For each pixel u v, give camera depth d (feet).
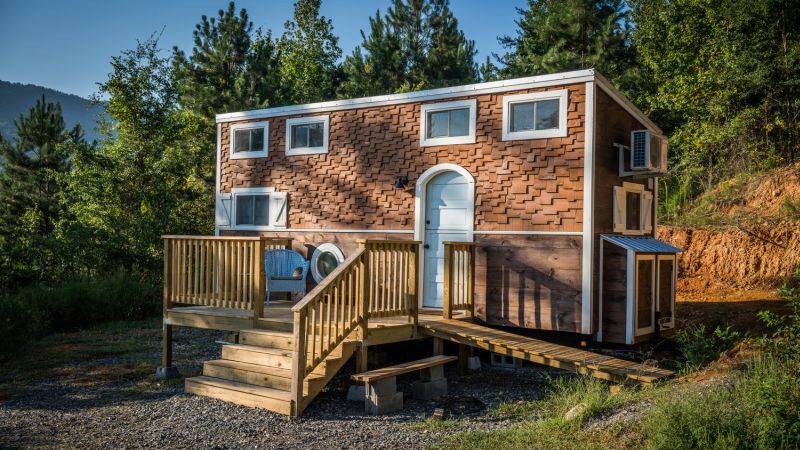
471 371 29.50
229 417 21.81
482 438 18.39
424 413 22.24
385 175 35.14
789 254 45.85
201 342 37.11
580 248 28.81
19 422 21.53
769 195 52.75
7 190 94.58
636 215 33.58
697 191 62.44
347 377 28.25
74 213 71.20
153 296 48.96
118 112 75.66
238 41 82.84
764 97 59.93
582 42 73.67
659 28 70.90
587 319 28.37
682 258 51.44
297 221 38.37
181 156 73.97
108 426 20.97
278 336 25.23
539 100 30.42
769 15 58.03
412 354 32.81
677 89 64.28
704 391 18.48
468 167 32.30
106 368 30.32
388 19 94.17
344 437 19.43
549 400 22.97
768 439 14.74
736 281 47.26
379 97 35.24
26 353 33.99
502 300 30.91
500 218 31.22
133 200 69.41
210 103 78.18
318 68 109.60
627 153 31.83
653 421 16.74
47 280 53.62
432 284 33.53
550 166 29.89
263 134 40.24
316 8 114.11
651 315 29.86
